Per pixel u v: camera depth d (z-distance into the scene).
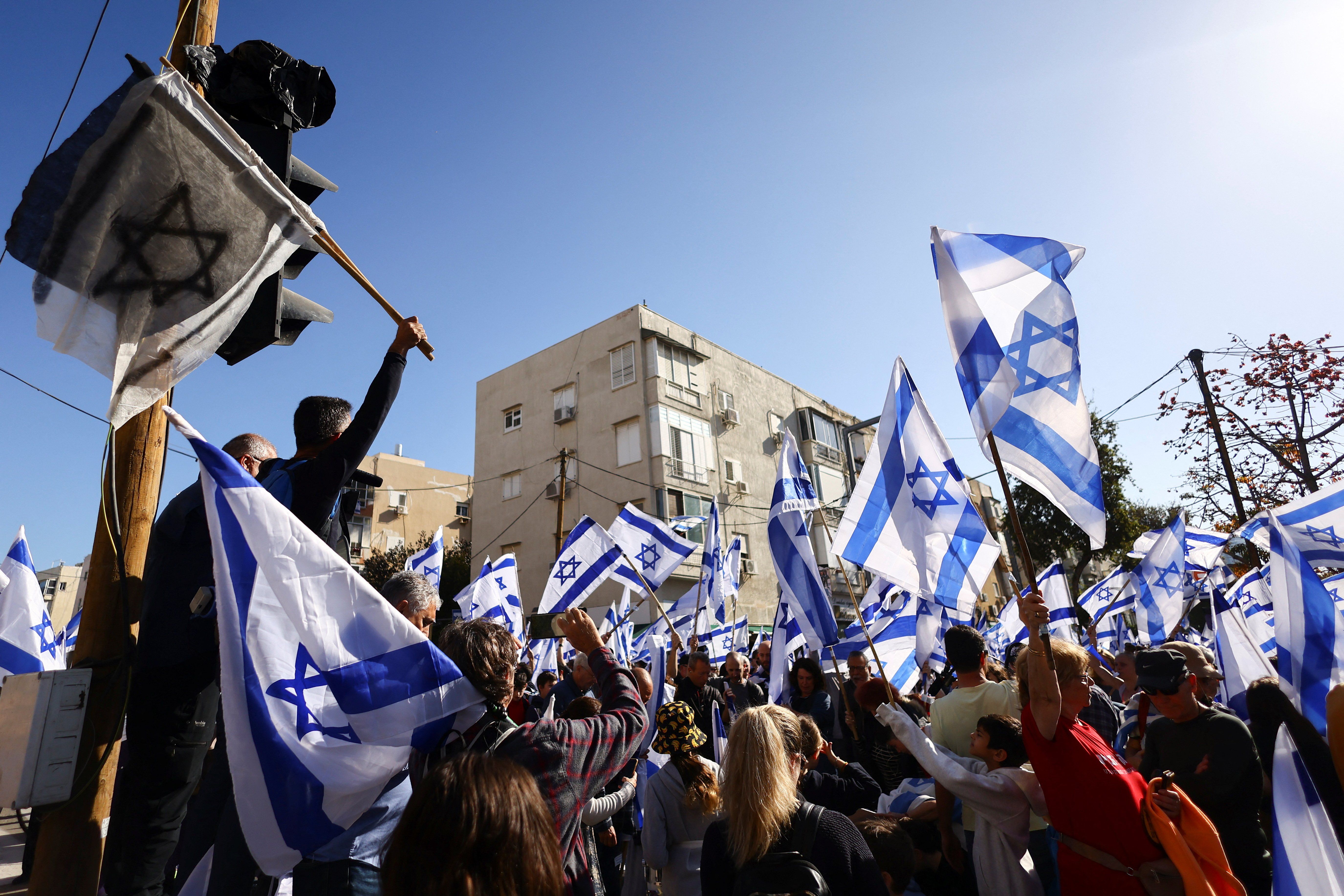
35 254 2.37
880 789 4.57
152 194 2.50
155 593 2.88
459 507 44.62
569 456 24.78
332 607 2.37
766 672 10.55
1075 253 4.38
